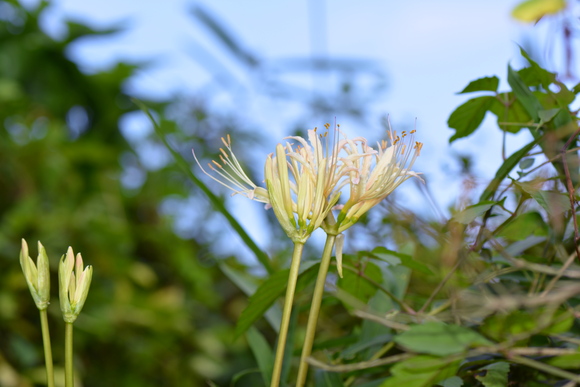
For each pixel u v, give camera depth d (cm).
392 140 97
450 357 85
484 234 99
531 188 95
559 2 97
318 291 93
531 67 105
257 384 175
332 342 110
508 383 95
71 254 93
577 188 100
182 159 107
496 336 90
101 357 187
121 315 188
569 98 101
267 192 97
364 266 105
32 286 93
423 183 97
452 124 111
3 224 182
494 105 109
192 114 248
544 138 100
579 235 99
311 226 93
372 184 94
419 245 125
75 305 93
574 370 94
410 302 113
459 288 102
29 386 163
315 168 95
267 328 184
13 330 167
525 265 91
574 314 88
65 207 193
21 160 191
